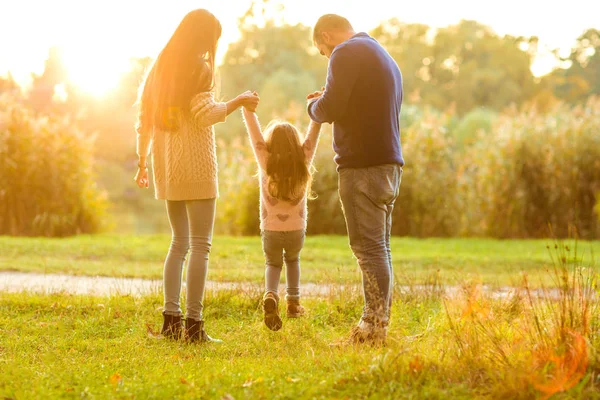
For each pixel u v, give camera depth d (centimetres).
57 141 1559
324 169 1603
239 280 781
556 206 1611
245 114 523
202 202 497
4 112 1575
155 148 507
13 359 434
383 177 462
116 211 2769
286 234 520
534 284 789
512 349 387
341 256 1085
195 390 347
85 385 367
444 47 6181
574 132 1641
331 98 454
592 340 385
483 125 3494
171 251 512
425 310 600
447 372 358
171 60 485
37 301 639
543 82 5919
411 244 1338
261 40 5644
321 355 420
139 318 579
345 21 494
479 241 1441
